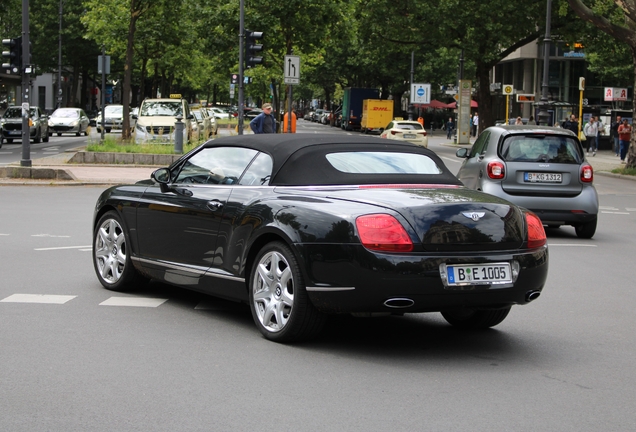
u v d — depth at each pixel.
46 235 15.76
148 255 10.00
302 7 47.72
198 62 77.81
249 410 6.10
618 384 7.01
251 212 8.39
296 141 8.84
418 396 6.54
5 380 6.79
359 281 7.42
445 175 8.96
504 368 7.48
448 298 7.52
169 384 6.73
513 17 53.72
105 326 8.75
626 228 19.77
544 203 17.05
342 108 105.75
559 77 85.12
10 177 27.06
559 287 11.79
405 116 110.31
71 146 50.50
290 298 7.95
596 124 56.28
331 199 7.93
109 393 6.47
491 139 17.72
